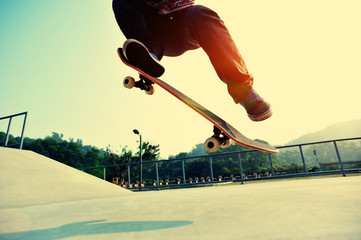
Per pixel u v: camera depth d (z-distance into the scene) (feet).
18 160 9.05
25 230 2.24
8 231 2.23
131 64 4.71
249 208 2.55
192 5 4.58
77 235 1.88
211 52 4.18
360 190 3.41
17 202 5.64
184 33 4.63
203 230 1.68
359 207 1.99
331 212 1.86
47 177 8.38
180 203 3.79
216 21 4.19
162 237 1.58
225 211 2.51
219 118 4.63
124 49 4.32
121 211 3.34
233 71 4.09
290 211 2.10
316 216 1.76
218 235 1.47
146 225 2.11
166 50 5.19
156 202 4.36
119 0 4.72
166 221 2.23
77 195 7.50
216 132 4.13
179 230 1.76
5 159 8.60
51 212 3.74
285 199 3.07
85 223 2.49
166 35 4.73
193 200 4.18
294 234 1.30
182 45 4.96
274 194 4.02
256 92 4.35
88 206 4.45
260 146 4.27
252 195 4.17
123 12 4.77
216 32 4.09
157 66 4.70
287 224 1.58
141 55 4.48
